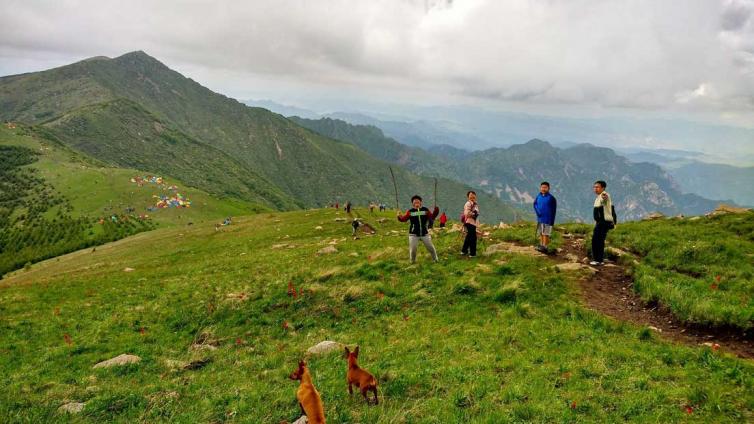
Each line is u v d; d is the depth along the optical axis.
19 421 11.07
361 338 15.87
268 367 14.12
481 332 14.82
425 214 22.55
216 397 11.80
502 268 20.30
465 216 23.56
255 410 10.73
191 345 17.78
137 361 15.87
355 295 20.33
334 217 78.75
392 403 10.44
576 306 16.06
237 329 18.95
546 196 23.03
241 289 24.36
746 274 17.27
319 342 16.17
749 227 24.55
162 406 11.58
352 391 11.10
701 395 9.37
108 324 21.30
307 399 8.87
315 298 20.89
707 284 16.73
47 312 25.30
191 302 23.53
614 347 12.55
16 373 15.70
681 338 13.53
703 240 22.41
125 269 44.44
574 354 12.33
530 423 8.97
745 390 9.46
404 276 21.73
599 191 20.45
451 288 19.28
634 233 25.98
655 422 8.61
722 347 12.52
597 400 9.77
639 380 10.42
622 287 18.22
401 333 15.91
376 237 38.66
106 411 11.57
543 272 19.72
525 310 16.25
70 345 18.66
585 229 28.84
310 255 32.81
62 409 11.70
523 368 11.78
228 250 51.91
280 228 68.69
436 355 13.31
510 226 33.44
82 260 77.69
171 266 42.47
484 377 11.31
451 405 9.99
